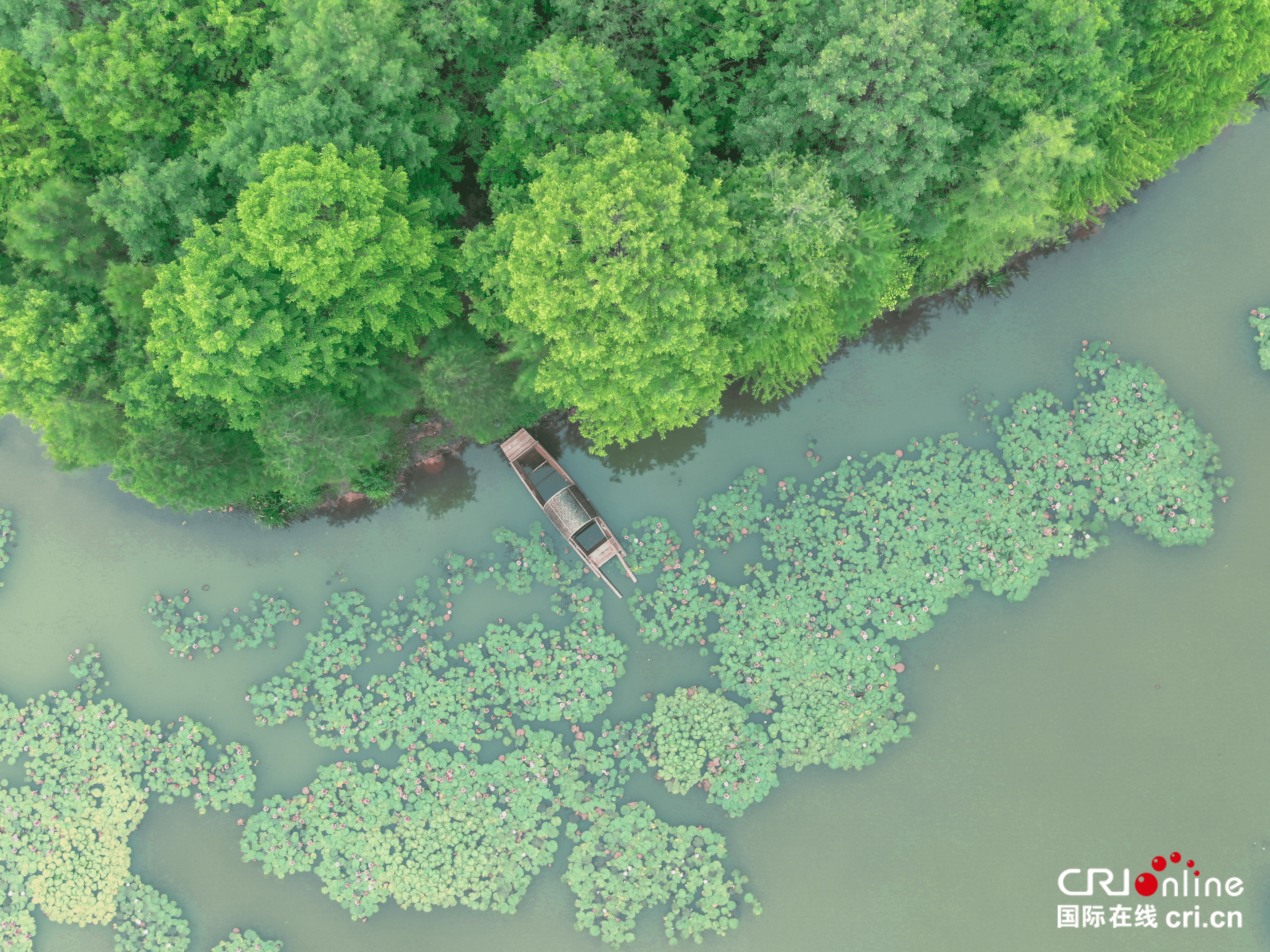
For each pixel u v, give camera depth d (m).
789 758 25.83
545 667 26.41
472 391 22.94
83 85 19.95
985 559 26.19
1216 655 25.58
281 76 20.36
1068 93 21.64
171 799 26.23
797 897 25.44
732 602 26.52
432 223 22.09
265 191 18.83
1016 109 21.61
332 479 24.73
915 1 19.92
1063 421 26.56
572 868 25.56
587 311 19.75
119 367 21.33
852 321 24.34
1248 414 26.27
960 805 25.61
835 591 26.33
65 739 26.53
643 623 26.55
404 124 20.88
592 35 22.09
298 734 26.45
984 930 25.09
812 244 20.66
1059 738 25.72
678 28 21.78
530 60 20.17
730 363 22.61
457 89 23.52
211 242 19.41
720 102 22.41
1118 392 26.45
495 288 22.11
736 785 25.77
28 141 21.11
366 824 25.97
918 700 26.05
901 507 26.56
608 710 26.41
